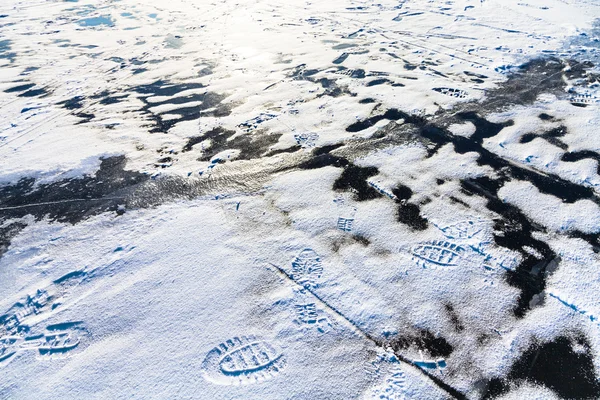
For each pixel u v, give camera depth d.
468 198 3.45
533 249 2.98
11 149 4.30
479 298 2.67
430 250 3.00
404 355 2.38
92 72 6.09
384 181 3.68
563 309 2.59
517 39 6.56
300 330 2.52
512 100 4.85
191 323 2.59
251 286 2.79
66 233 3.29
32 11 9.16
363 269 2.88
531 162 3.82
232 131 4.50
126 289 2.82
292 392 2.24
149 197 3.62
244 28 7.81
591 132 4.17
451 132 4.31
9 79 5.86
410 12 8.20
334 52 6.48
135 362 2.40
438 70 5.70
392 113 4.71
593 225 3.15
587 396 2.20
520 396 2.20
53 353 2.46
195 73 5.94
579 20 7.18
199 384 2.28
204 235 3.21
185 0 9.81
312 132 4.42
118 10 9.20
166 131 4.55
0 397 2.26
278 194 3.58
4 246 3.19
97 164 4.05
